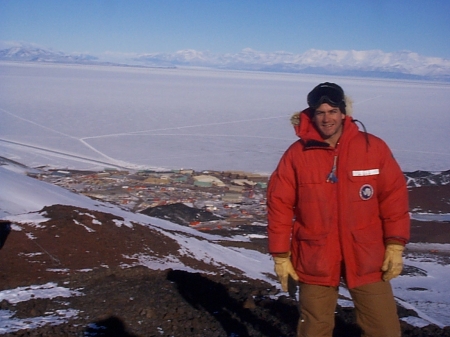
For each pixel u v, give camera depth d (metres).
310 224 3.15
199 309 5.29
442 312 9.20
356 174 3.08
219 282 6.91
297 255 3.24
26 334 4.49
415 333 4.72
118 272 7.05
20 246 8.15
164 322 4.88
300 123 3.28
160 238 10.35
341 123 3.20
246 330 4.64
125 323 4.84
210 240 14.89
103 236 9.20
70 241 8.61
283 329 4.66
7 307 5.48
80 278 6.82
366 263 3.06
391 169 3.09
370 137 3.14
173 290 6.03
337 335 4.60
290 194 3.22
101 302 5.57
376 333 3.12
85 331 4.64
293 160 3.20
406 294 11.66
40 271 7.20
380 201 3.13
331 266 3.12
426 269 15.30
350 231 3.08
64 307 5.43
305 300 3.19
